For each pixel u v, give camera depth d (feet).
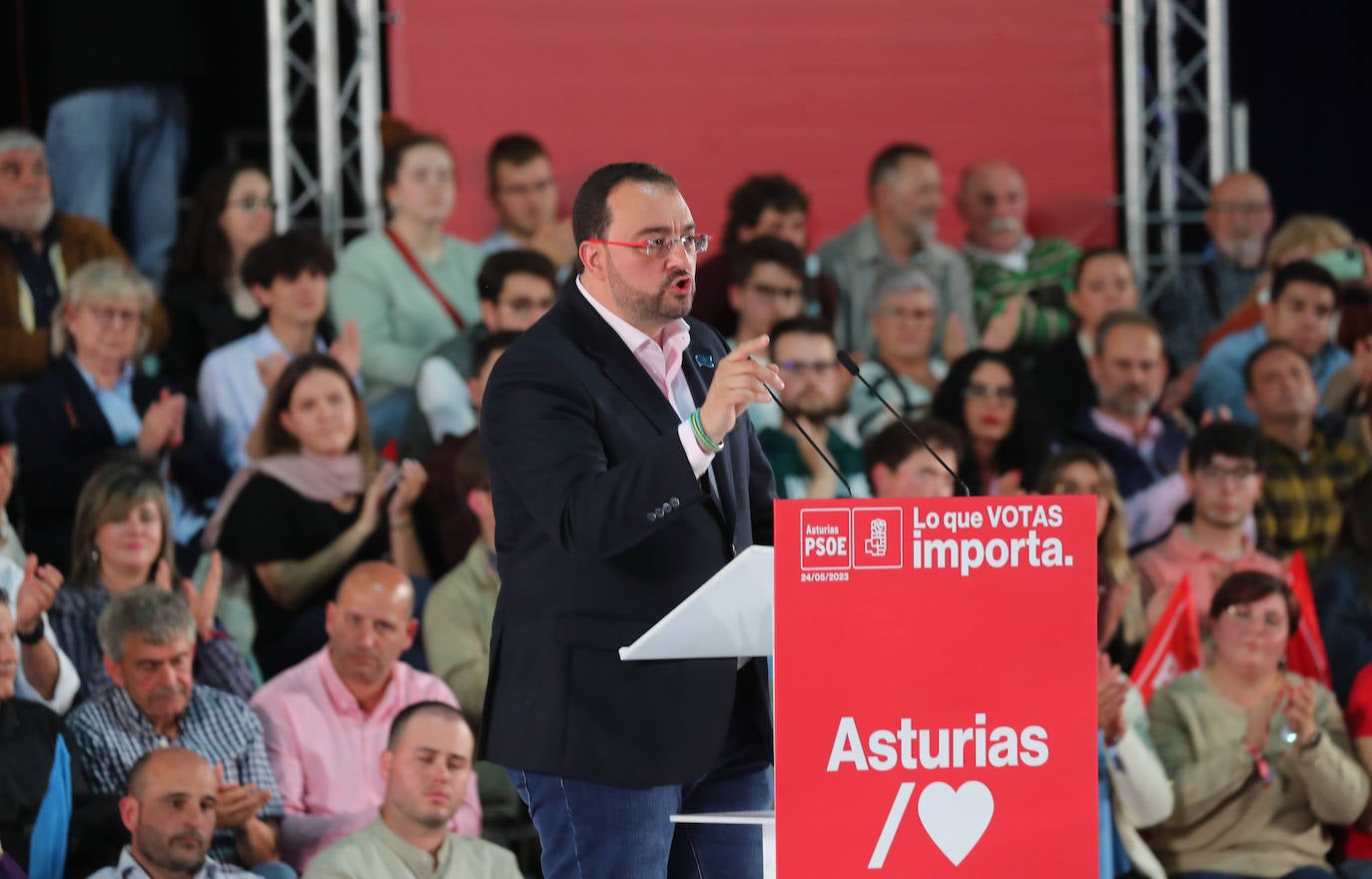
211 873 44.83
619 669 27.07
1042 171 63.87
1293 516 58.39
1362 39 70.23
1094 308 61.36
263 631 51.75
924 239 62.03
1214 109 66.95
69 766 44.50
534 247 60.34
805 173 62.44
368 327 57.00
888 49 62.75
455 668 50.65
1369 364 61.62
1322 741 50.65
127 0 58.54
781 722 23.29
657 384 28.78
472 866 45.91
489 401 27.73
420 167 57.77
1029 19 63.62
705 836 29.12
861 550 23.47
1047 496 23.85
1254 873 50.19
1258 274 63.98
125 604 46.06
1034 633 23.84
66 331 51.96
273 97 59.72
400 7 59.77
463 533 52.90
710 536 27.99
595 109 61.05
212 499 53.06
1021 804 23.76
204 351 55.98
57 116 57.52
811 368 55.26
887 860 23.40
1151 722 51.65
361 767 47.83
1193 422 61.87
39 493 50.70
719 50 61.72
